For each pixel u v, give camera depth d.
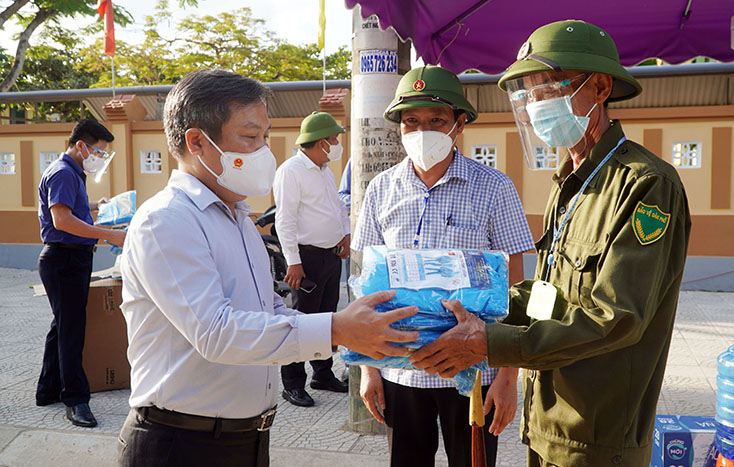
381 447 3.87
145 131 11.70
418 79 2.57
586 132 1.98
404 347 1.70
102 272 5.46
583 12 4.05
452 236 2.58
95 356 4.96
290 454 3.76
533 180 10.19
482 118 10.34
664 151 9.91
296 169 4.83
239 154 1.82
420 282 1.79
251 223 2.02
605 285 1.67
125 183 11.71
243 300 1.83
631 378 1.79
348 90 10.88
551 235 2.07
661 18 4.12
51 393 4.67
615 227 1.74
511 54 4.39
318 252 4.95
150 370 1.80
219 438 1.80
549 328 1.68
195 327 1.65
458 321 1.71
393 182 2.72
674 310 1.84
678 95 10.01
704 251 9.76
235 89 1.81
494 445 2.55
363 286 1.81
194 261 1.69
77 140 4.46
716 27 4.14
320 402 4.77
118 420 4.36
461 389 1.92
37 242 12.20
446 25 4.03
